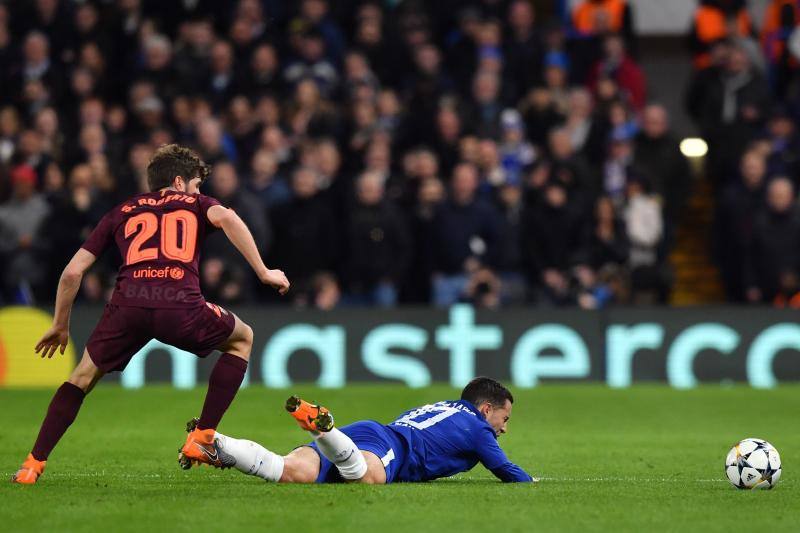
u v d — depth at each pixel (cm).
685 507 2736
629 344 6806
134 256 2856
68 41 8038
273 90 7681
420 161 6850
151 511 2577
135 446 4147
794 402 5916
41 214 6769
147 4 8231
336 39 7956
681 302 8012
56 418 2933
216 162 6706
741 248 7131
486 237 6762
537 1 9331
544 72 7838
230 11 8244
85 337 6638
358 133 7250
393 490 2856
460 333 6731
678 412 5531
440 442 3038
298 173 6731
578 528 2450
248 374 6631
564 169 6912
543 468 3672
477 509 2639
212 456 2839
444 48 8381
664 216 7181
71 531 2373
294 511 2577
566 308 6781
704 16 8325
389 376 6706
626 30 8331
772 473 3052
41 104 7738
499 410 3141
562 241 6869
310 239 6725
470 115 7362
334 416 5200
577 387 6575
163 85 7625
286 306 6681
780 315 6812
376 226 6700
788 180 7044
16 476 2956
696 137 8494
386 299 6756
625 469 3653
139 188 6750
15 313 6631
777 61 8269
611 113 7450
